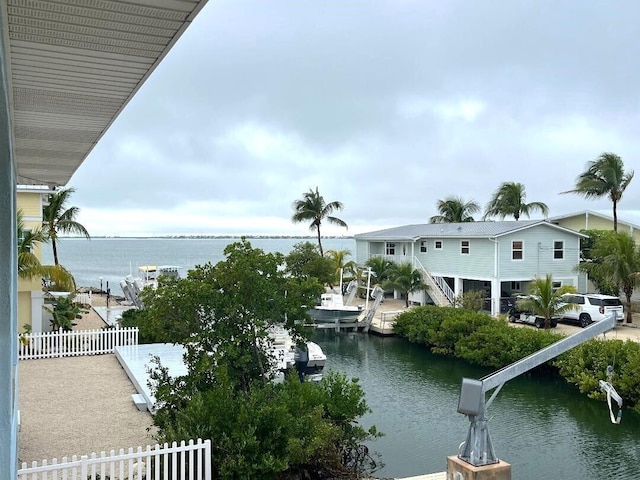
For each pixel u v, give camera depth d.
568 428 14.45
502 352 21.08
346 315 29.09
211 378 10.50
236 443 8.40
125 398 12.80
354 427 11.12
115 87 4.55
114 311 30.08
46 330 20.81
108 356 17.58
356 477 9.88
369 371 21.14
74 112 5.21
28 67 4.09
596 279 30.58
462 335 23.53
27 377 14.77
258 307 11.06
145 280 41.34
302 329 11.67
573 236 32.00
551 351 7.42
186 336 10.84
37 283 18.44
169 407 10.02
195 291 10.61
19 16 3.26
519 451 12.80
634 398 16.11
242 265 10.79
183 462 7.86
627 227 34.31
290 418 9.05
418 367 21.81
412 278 34.38
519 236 30.88
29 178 9.07
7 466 3.09
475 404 7.11
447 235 33.53
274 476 8.66
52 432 10.47
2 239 3.01
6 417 3.09
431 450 12.58
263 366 11.36
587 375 17.80
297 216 44.62
